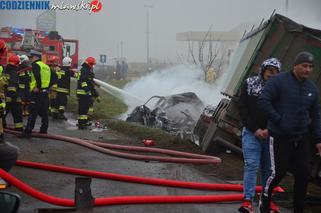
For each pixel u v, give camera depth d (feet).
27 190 18.28
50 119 50.98
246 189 19.66
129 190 23.32
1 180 19.56
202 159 30.68
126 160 31.04
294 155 18.97
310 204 23.67
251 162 19.57
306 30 29.37
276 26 29.73
